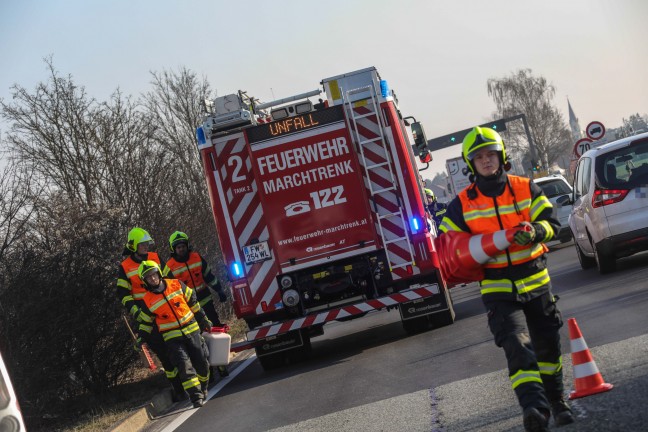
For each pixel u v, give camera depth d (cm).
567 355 902
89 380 1423
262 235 1372
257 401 1097
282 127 1368
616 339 916
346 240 1364
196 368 1252
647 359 782
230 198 1373
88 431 1117
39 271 1289
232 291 1373
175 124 2714
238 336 1959
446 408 793
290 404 1011
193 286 1533
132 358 1489
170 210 1989
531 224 602
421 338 1336
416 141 1608
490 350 1053
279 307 1370
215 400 1205
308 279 1385
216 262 2345
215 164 1373
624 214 1476
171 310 1223
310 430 829
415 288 1366
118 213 1521
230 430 929
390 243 1364
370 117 1367
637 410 629
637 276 1401
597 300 1246
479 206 620
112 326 1424
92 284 1379
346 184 1366
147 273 1208
